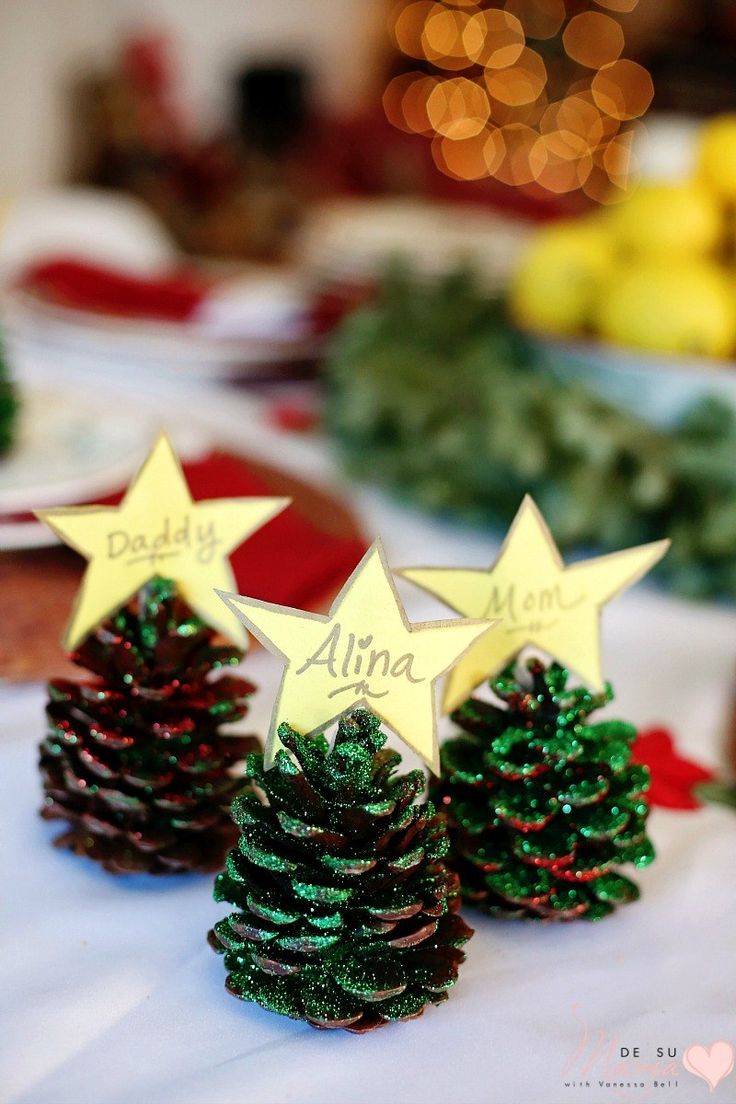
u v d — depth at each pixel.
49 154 1.84
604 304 0.62
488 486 0.60
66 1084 0.34
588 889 0.40
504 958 0.39
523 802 0.39
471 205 1.48
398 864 0.35
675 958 0.39
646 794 0.45
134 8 1.97
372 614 0.37
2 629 0.47
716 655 0.54
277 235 1.32
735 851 0.43
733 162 0.62
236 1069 0.35
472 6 2.23
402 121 2.27
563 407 0.58
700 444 0.57
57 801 0.40
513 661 0.41
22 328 0.79
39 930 0.38
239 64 2.15
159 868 0.40
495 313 0.77
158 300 0.82
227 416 0.75
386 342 0.73
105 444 0.56
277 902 0.36
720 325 0.59
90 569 0.41
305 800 0.36
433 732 0.38
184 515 0.42
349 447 0.68
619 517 0.57
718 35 1.83
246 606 0.37
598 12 2.09
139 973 0.37
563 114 2.13
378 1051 0.36
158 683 0.40
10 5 1.70
